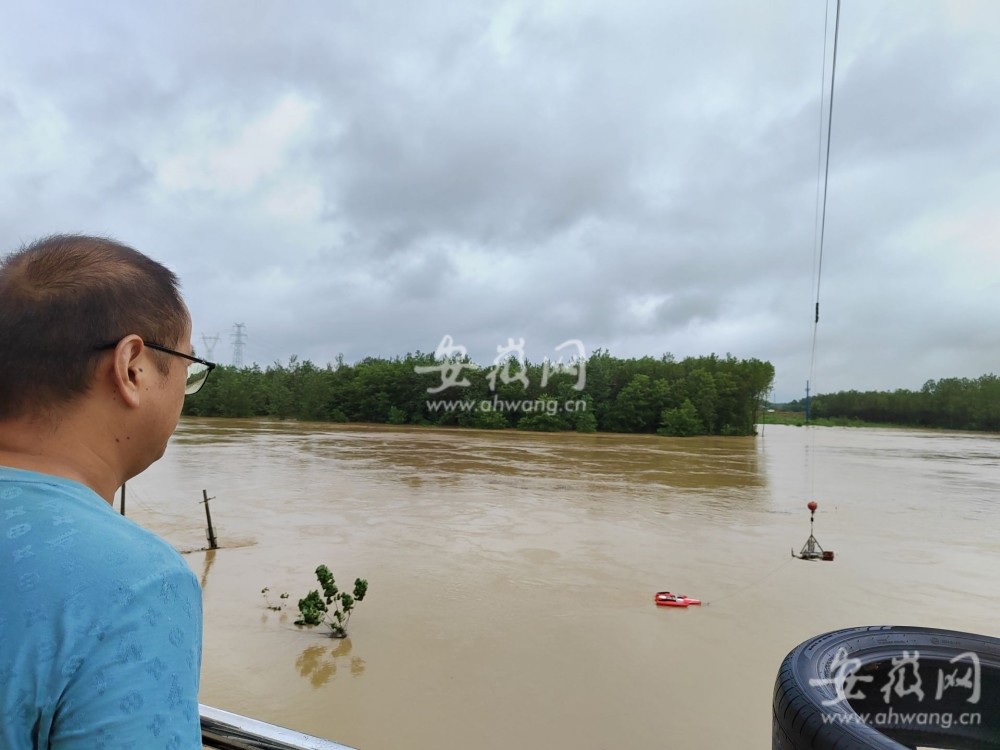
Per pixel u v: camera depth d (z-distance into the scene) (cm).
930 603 955
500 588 961
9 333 93
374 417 5738
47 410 94
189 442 3562
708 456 3431
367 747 530
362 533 1316
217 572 1025
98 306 95
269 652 712
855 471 2858
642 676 673
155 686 77
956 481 2514
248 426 5150
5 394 94
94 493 94
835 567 1151
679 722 579
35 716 73
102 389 97
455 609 864
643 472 2572
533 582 996
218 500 1692
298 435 4197
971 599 977
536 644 751
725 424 5578
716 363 5912
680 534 1396
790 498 1986
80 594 76
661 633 796
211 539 1179
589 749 532
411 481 2112
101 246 104
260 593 922
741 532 1442
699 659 720
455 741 541
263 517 1474
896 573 1120
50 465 94
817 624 848
